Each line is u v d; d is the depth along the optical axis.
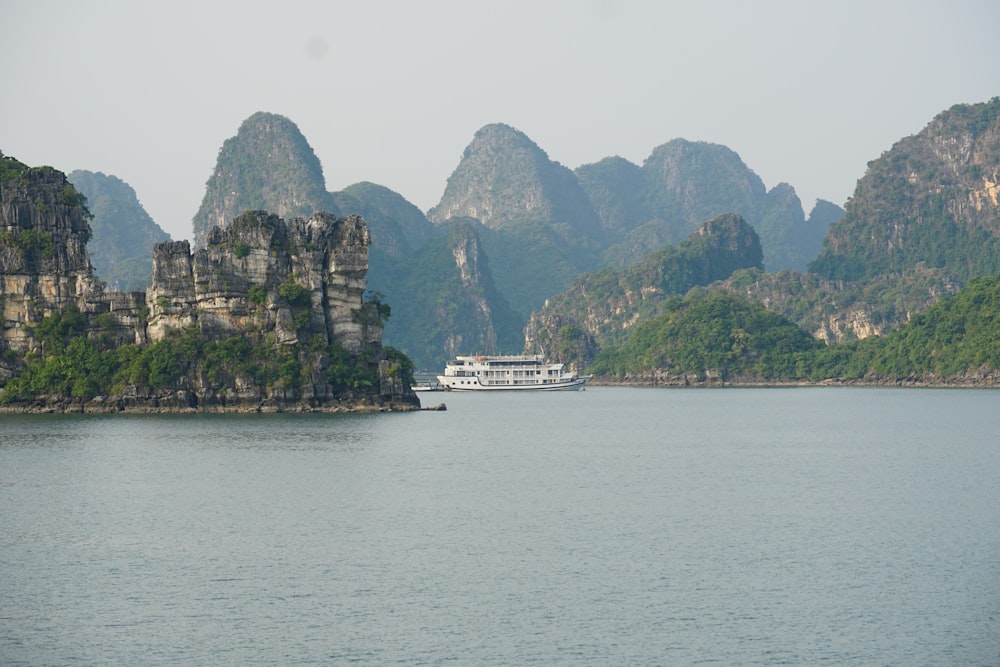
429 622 77.19
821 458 162.50
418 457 156.62
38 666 69.44
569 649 72.44
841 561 93.25
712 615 78.94
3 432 181.25
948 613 79.44
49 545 97.12
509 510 114.44
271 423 198.88
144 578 87.12
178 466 141.75
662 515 112.44
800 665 70.19
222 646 72.75
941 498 123.62
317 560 92.62
